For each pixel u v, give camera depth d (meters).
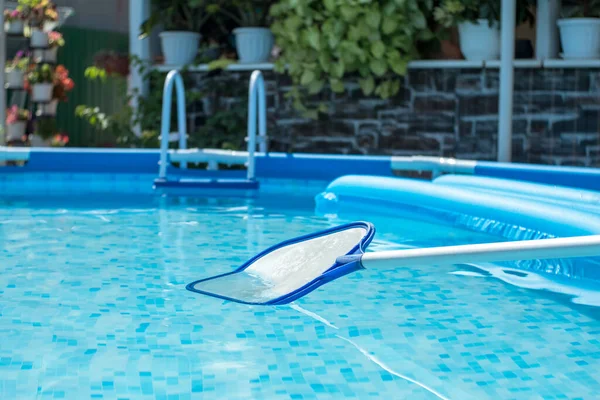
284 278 3.52
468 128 9.13
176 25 10.63
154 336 3.06
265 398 2.47
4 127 10.93
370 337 3.07
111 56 10.85
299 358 2.83
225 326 3.19
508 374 2.68
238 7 10.33
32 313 3.35
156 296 3.64
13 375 2.64
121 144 10.61
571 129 8.71
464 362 2.80
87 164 8.38
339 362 2.79
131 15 10.67
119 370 2.69
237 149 9.88
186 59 10.46
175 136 8.13
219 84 10.26
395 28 9.23
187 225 5.63
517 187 5.72
